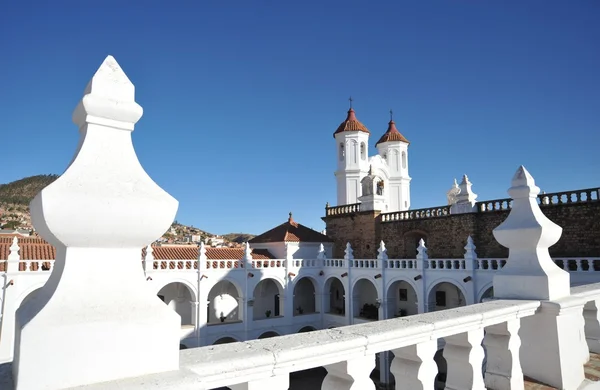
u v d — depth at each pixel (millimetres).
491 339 5473
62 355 2432
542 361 5883
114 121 2998
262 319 41875
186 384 2602
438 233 40656
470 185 38688
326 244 50062
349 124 57000
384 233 46219
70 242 2658
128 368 2619
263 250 48844
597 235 29359
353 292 42656
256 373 3066
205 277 38531
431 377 4199
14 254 29797
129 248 2885
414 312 40219
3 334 28578
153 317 2744
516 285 6324
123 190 2826
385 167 57969
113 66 3084
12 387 2418
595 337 7164
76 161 2807
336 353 3467
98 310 2594
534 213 6379
